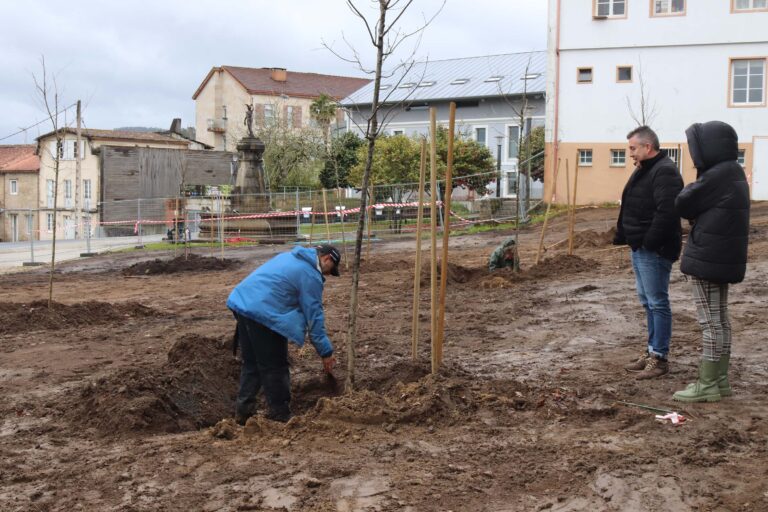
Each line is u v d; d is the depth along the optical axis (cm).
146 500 448
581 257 1630
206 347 758
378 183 3675
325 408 569
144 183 5247
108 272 2119
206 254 2550
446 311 1097
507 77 4859
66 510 441
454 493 447
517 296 1185
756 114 3247
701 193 589
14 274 2098
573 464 486
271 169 5109
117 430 590
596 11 3406
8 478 498
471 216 3109
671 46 3325
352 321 622
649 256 681
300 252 609
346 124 5384
